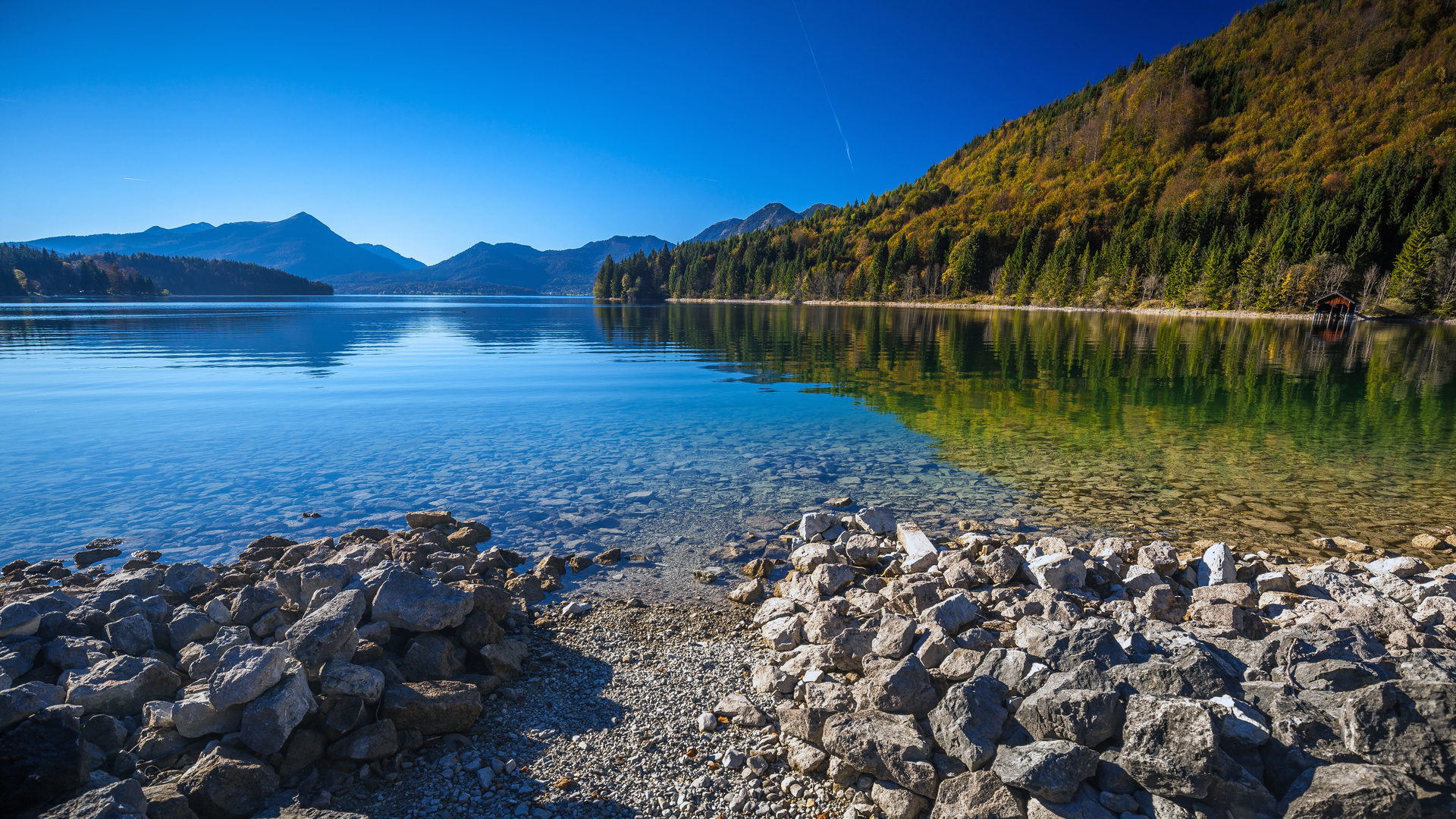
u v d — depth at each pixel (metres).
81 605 6.68
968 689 4.86
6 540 10.50
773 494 13.05
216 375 31.45
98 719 4.65
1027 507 12.26
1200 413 21.98
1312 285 93.81
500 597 7.03
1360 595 7.40
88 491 12.88
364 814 4.38
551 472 14.48
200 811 4.21
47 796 3.94
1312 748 4.19
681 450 16.55
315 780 4.69
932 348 49.53
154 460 15.30
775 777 4.89
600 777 4.87
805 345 52.69
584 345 52.50
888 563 9.38
